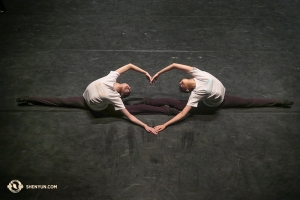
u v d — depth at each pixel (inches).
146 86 166.2
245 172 135.6
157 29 201.0
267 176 134.8
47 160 136.9
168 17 210.4
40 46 186.1
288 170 136.8
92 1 221.3
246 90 165.6
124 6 218.4
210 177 133.7
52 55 180.9
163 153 140.3
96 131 146.9
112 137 144.9
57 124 148.8
